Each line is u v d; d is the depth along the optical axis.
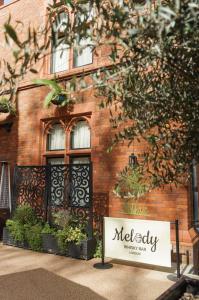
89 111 7.07
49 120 7.91
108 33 1.30
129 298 3.85
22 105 8.44
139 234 5.02
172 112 1.74
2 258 5.81
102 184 6.68
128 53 1.50
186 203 5.62
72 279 4.60
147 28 1.11
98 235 6.35
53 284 4.38
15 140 8.48
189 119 1.69
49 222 6.70
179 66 1.47
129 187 5.30
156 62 1.60
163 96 1.72
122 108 2.01
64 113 7.50
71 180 6.53
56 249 6.10
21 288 4.21
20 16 8.66
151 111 1.83
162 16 1.01
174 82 1.65
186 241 5.46
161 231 4.84
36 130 8.05
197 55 1.40
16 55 1.08
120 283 4.43
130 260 5.06
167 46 1.29
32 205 7.09
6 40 1.09
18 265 5.34
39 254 6.12
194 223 6.15
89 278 4.65
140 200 6.13
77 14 1.33
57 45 1.19
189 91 1.61
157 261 4.82
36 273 4.88
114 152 6.58
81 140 7.41
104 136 6.78
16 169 7.47
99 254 5.85
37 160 7.92
